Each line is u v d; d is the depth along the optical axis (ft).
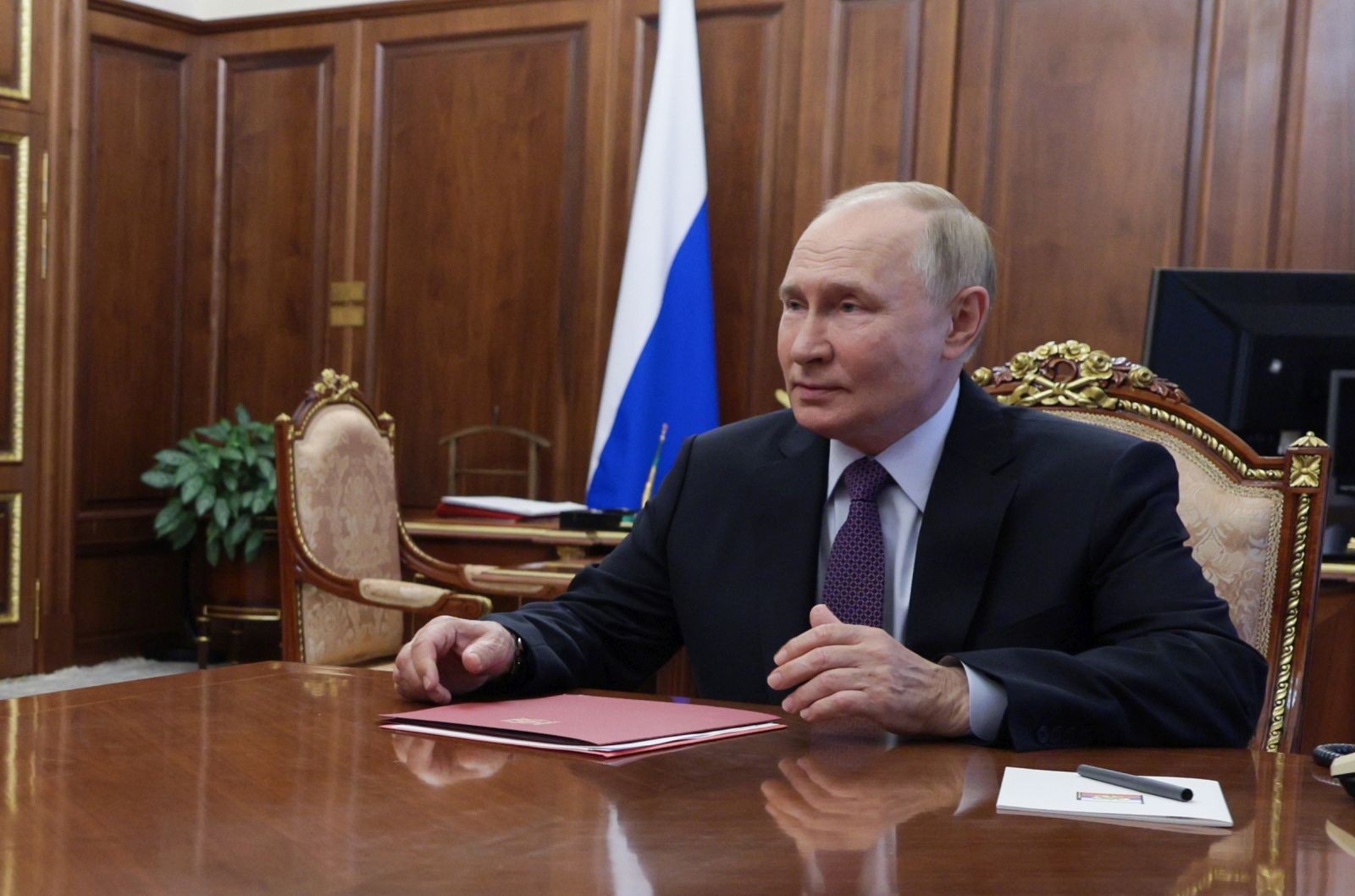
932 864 2.67
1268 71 13.94
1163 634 4.45
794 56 16.08
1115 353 14.67
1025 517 4.93
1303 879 2.63
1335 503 8.97
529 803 3.10
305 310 19.07
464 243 18.08
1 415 16.92
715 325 16.35
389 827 2.86
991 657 4.07
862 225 4.80
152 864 2.56
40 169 17.17
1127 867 2.68
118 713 4.10
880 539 4.99
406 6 18.24
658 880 2.52
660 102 15.83
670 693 9.29
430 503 18.33
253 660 18.61
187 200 19.67
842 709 3.83
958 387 5.26
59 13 17.31
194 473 17.22
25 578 17.16
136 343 19.07
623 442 15.48
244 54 19.36
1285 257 13.92
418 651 4.35
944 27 15.35
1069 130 14.87
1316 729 9.09
